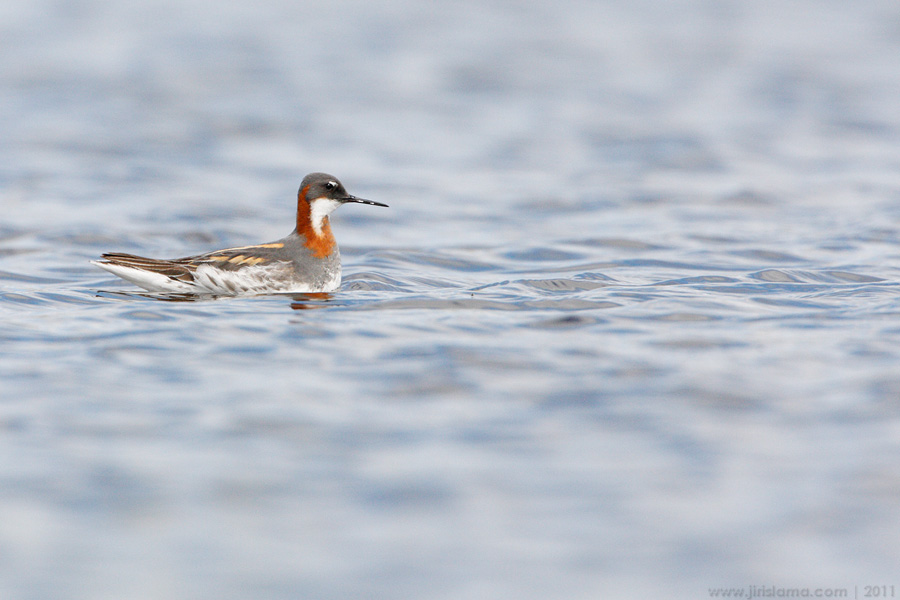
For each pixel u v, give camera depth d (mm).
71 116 32250
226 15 53031
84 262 17688
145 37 46562
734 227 20719
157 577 7062
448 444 9039
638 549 7430
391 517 7824
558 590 6969
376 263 17641
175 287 15086
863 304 13789
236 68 40625
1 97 34625
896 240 18828
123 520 7750
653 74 40875
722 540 7512
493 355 11414
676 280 15922
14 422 9391
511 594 6930
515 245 19250
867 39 48938
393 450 8914
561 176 26297
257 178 25844
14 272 16656
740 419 9508
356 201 15633
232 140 30125
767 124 32500
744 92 37562
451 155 28766
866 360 11062
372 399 10094
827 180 25484
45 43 44125
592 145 29984
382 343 11961
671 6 58875
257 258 15242
